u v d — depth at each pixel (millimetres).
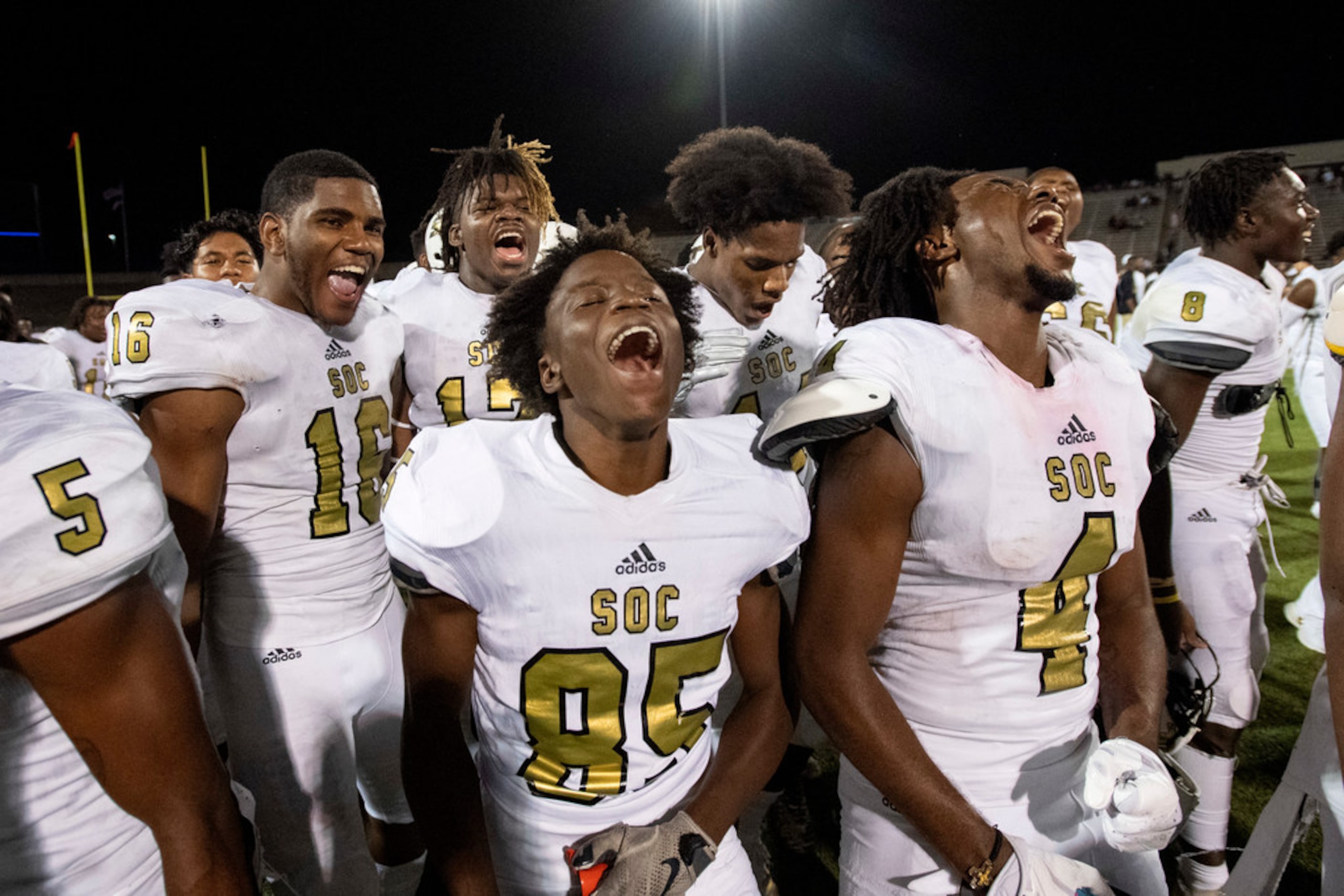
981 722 1503
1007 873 1353
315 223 2137
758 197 2262
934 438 1372
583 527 1312
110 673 952
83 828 1080
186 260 4137
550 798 1416
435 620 1379
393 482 1373
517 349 1481
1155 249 24906
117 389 1998
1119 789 1329
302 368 2170
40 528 903
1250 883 1958
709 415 2584
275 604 2182
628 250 1516
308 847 2242
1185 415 2480
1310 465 7320
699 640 1390
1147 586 1686
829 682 1445
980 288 1478
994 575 1439
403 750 1474
